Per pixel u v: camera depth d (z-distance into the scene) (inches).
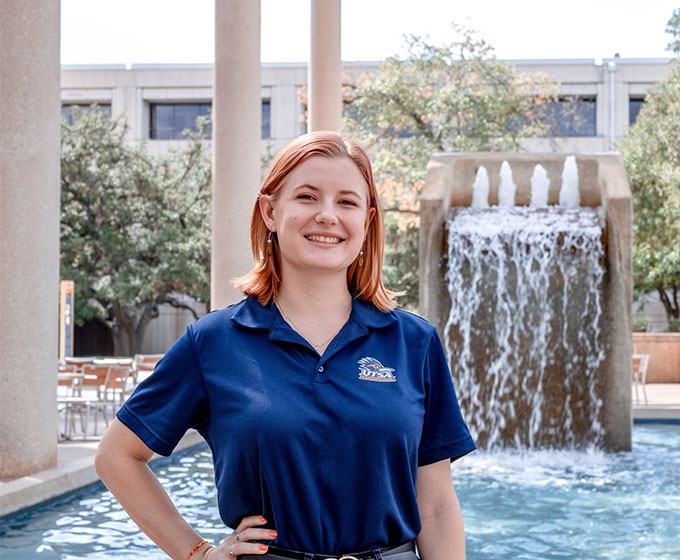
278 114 1359.5
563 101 1312.7
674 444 369.7
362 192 76.7
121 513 245.8
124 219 1090.1
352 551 70.6
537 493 266.5
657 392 561.3
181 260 1071.6
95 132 1116.5
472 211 344.2
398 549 72.8
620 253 327.9
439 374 79.1
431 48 836.6
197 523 232.1
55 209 279.6
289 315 75.9
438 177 350.9
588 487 275.3
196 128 1405.0
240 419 69.6
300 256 74.6
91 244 1089.4
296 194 75.4
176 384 74.1
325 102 426.0
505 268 335.3
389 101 816.9
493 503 253.8
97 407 387.2
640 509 245.8
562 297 331.9
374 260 79.0
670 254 839.1
